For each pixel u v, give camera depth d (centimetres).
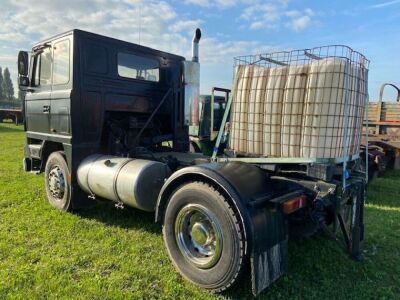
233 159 311
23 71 505
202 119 470
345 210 327
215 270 263
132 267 297
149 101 493
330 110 261
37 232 367
